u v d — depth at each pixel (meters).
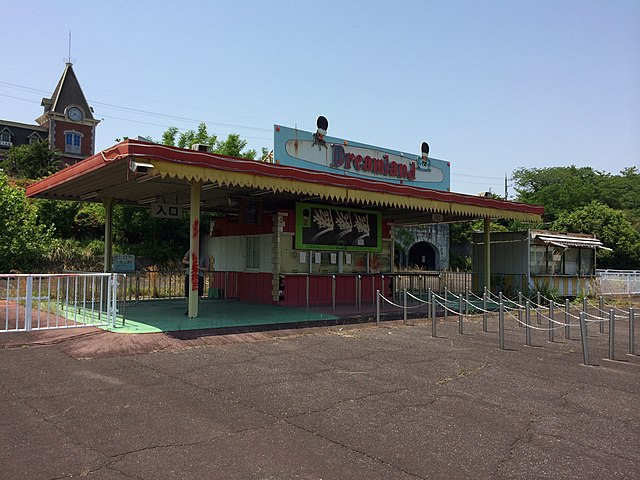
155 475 3.87
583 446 4.75
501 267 20.38
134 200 16.36
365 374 7.30
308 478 3.91
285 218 15.27
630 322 9.61
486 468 4.19
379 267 17.72
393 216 18.94
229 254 17.50
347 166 16.34
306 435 4.85
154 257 27.91
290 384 6.61
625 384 7.18
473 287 21.06
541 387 6.89
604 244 36.00
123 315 10.34
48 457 4.14
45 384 6.25
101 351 8.07
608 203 58.38
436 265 39.78
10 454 4.19
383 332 11.11
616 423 5.46
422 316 13.89
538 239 19.58
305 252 15.68
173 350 8.42
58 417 5.11
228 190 13.60
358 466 4.17
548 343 10.52
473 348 9.62
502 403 6.09
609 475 4.10
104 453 4.26
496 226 43.94
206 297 17.59
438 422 5.34
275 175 10.98
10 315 11.52
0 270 18.97
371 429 5.06
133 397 5.85
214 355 8.18
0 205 19.09
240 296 16.62
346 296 16.48
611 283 22.75
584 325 8.55
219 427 4.98
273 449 4.48
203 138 34.66
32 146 39.56
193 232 11.55
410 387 6.69
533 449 4.64
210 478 3.85
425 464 4.25
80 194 15.09
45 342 8.58
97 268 23.72
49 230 22.11
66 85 63.03
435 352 9.10
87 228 27.94
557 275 20.39
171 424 5.02
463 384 6.94
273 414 5.43
